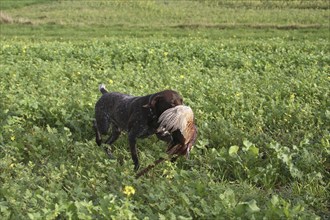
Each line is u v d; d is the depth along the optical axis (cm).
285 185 834
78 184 768
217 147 990
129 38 2884
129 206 662
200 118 1101
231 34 3088
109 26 3550
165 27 3431
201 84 1330
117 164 872
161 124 748
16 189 716
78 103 1162
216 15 3903
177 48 2088
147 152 925
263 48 2153
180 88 1298
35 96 1243
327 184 839
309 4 4153
